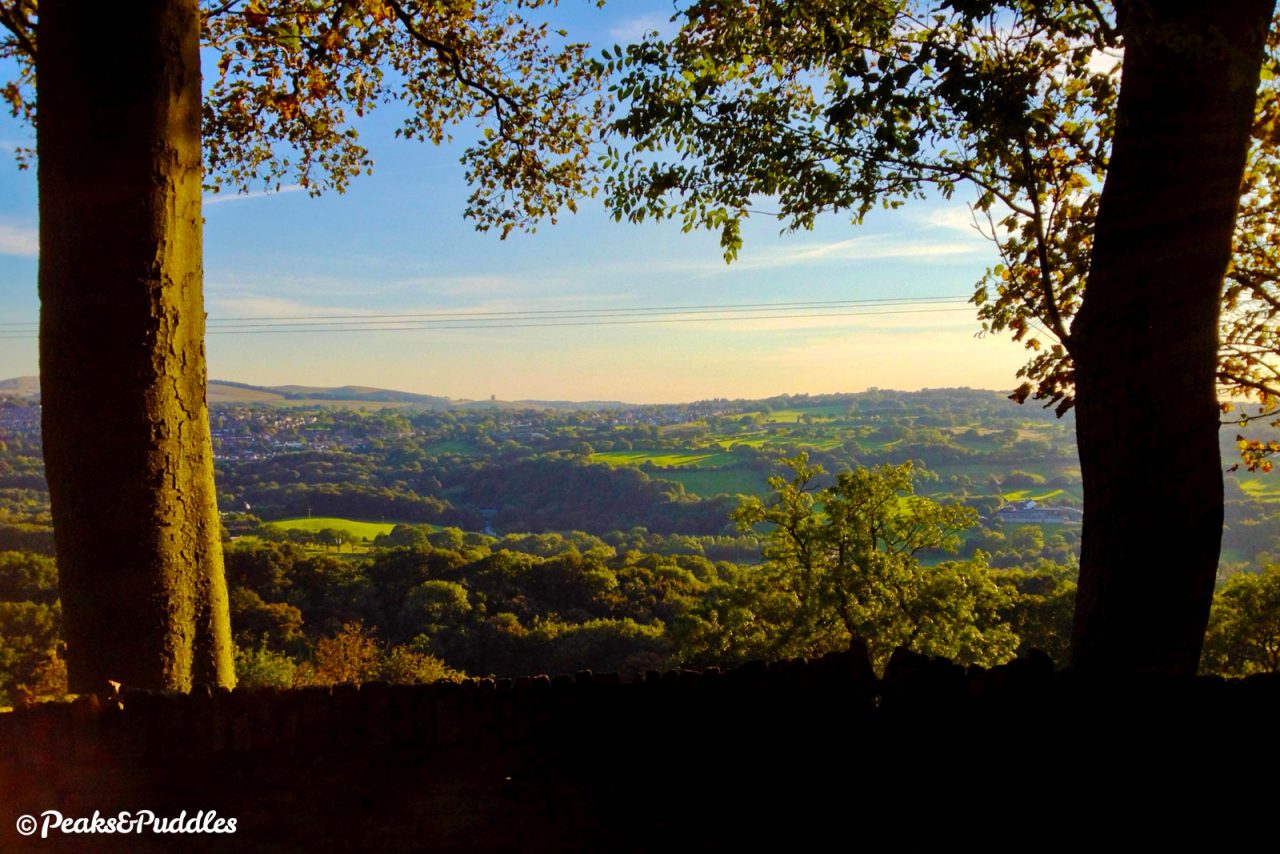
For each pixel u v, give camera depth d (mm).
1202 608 4422
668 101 7094
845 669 3162
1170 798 2764
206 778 3119
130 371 4281
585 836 2969
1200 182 4297
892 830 2920
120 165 4301
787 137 6840
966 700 2994
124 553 4230
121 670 4199
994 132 5773
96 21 4293
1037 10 5691
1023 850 2811
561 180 10195
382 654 25375
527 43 9703
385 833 2980
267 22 8438
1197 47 4156
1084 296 4812
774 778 3064
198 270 4707
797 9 6586
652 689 3203
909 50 6340
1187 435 4355
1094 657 4516
